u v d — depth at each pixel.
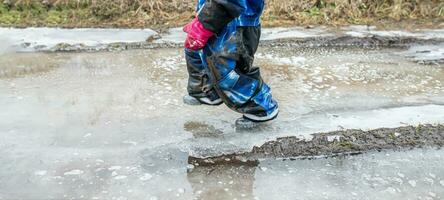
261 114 2.98
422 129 3.11
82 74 4.01
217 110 3.35
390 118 3.30
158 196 2.43
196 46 2.63
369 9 6.02
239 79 2.79
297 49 4.84
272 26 5.45
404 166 2.77
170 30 5.24
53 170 2.62
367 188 2.56
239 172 2.66
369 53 4.80
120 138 2.96
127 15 5.63
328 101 3.58
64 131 3.03
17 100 3.47
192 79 3.04
